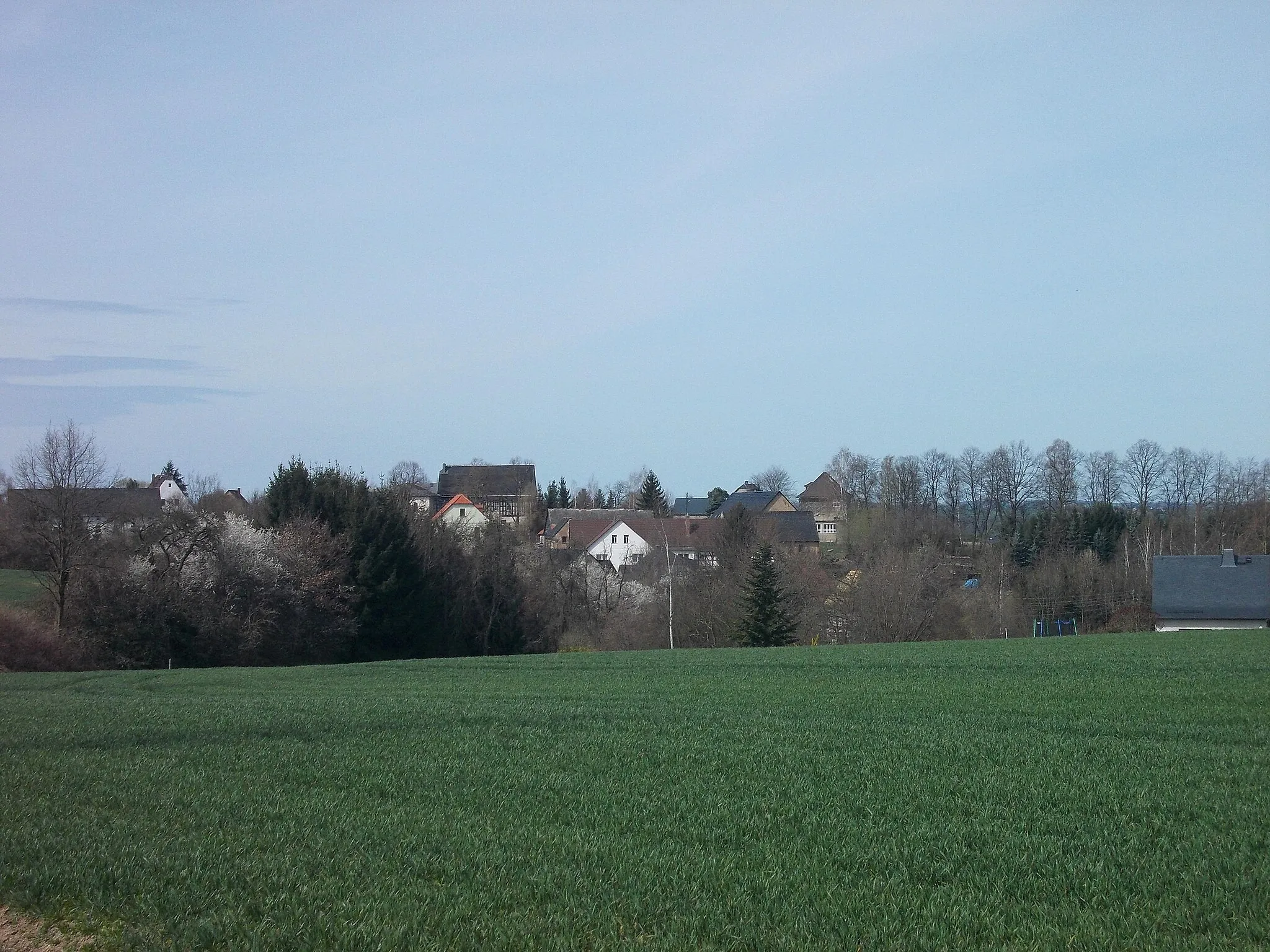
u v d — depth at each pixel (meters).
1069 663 33.84
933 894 9.50
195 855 10.73
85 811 12.91
